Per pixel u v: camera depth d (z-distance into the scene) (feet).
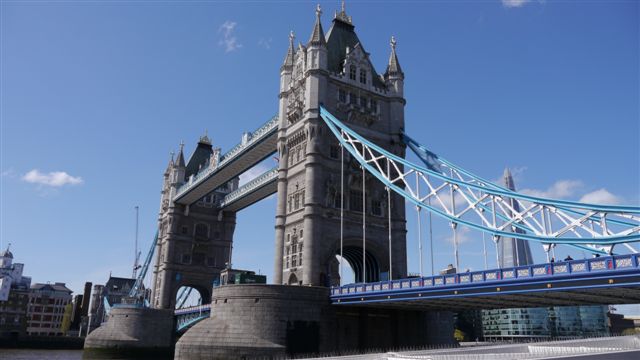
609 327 612.70
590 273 114.01
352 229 222.07
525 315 556.92
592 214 132.05
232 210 402.31
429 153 225.97
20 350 427.74
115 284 581.53
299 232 219.00
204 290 388.78
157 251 405.80
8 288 532.73
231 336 178.70
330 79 236.84
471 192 169.78
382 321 200.95
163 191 425.28
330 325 188.14
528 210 150.20
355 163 231.30
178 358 181.06
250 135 289.33
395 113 251.19
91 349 316.40
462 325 573.74
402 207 239.91
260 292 183.21
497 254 155.43
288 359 175.73
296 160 234.17
